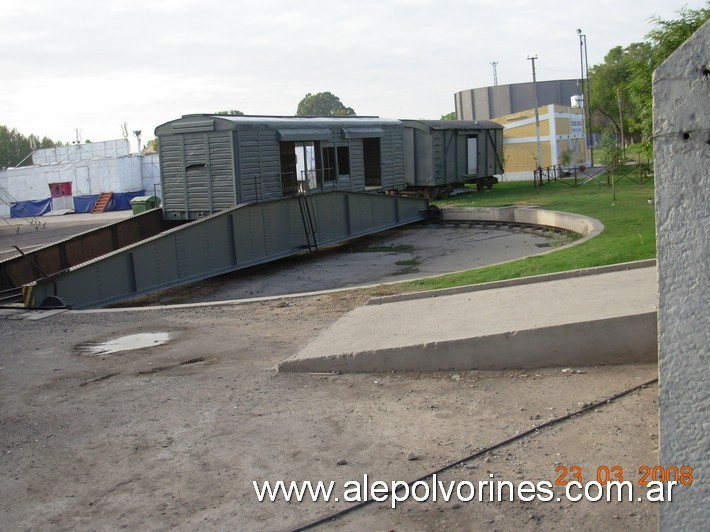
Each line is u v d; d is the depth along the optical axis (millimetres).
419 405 6168
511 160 53375
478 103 85750
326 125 24609
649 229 16312
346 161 25812
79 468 5445
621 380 6238
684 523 3006
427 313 8781
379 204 25953
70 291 13891
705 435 2934
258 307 11758
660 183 2941
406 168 34562
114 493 4977
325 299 12039
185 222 22562
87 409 6852
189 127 21516
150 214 21766
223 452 5527
